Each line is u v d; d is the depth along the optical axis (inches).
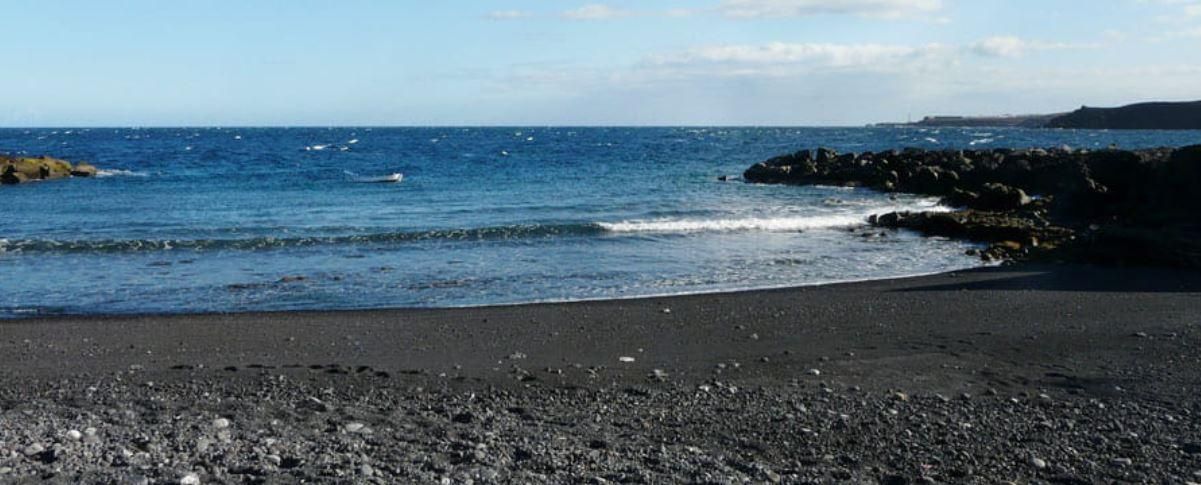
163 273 760.3
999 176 1599.4
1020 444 312.2
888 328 531.8
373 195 1537.9
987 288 689.0
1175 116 7554.1
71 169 2033.7
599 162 2652.6
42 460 272.2
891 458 298.0
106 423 320.2
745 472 279.7
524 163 2576.3
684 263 824.9
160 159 2805.1
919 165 1840.6
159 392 376.5
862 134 6919.3
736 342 494.9
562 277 746.8
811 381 405.1
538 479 266.8
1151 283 714.8
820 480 275.7
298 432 314.3
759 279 744.3
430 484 259.9
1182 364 437.7
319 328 534.3
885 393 383.9
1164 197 1086.4
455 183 1811.0
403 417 338.0
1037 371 426.3
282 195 1536.7
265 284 709.3
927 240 999.6
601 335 514.0
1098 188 1155.9
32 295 661.3
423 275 753.6
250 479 259.8
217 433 308.3
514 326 539.5
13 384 394.6
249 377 408.5
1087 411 354.6
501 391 385.1
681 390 387.5
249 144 4261.8
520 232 1017.5
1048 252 884.0
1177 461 295.0
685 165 2507.4
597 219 1167.6
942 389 392.2
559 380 406.3
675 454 296.5
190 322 552.7
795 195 1571.1
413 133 7273.6
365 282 719.1
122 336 511.8
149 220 1162.6
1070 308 596.4
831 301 623.2
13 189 1670.8
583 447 301.9
